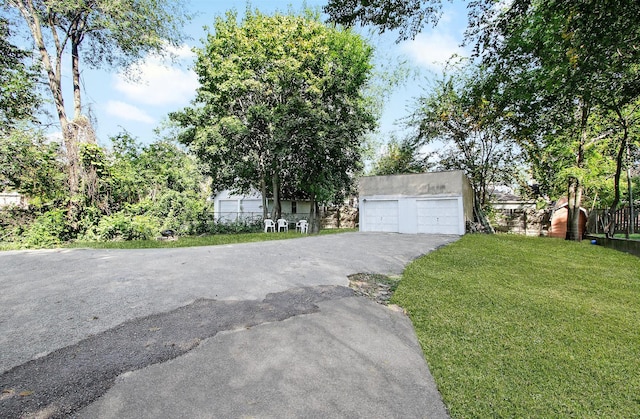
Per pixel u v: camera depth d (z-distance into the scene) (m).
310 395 2.40
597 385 2.70
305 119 15.55
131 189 14.31
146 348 2.99
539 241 12.29
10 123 12.27
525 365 2.97
